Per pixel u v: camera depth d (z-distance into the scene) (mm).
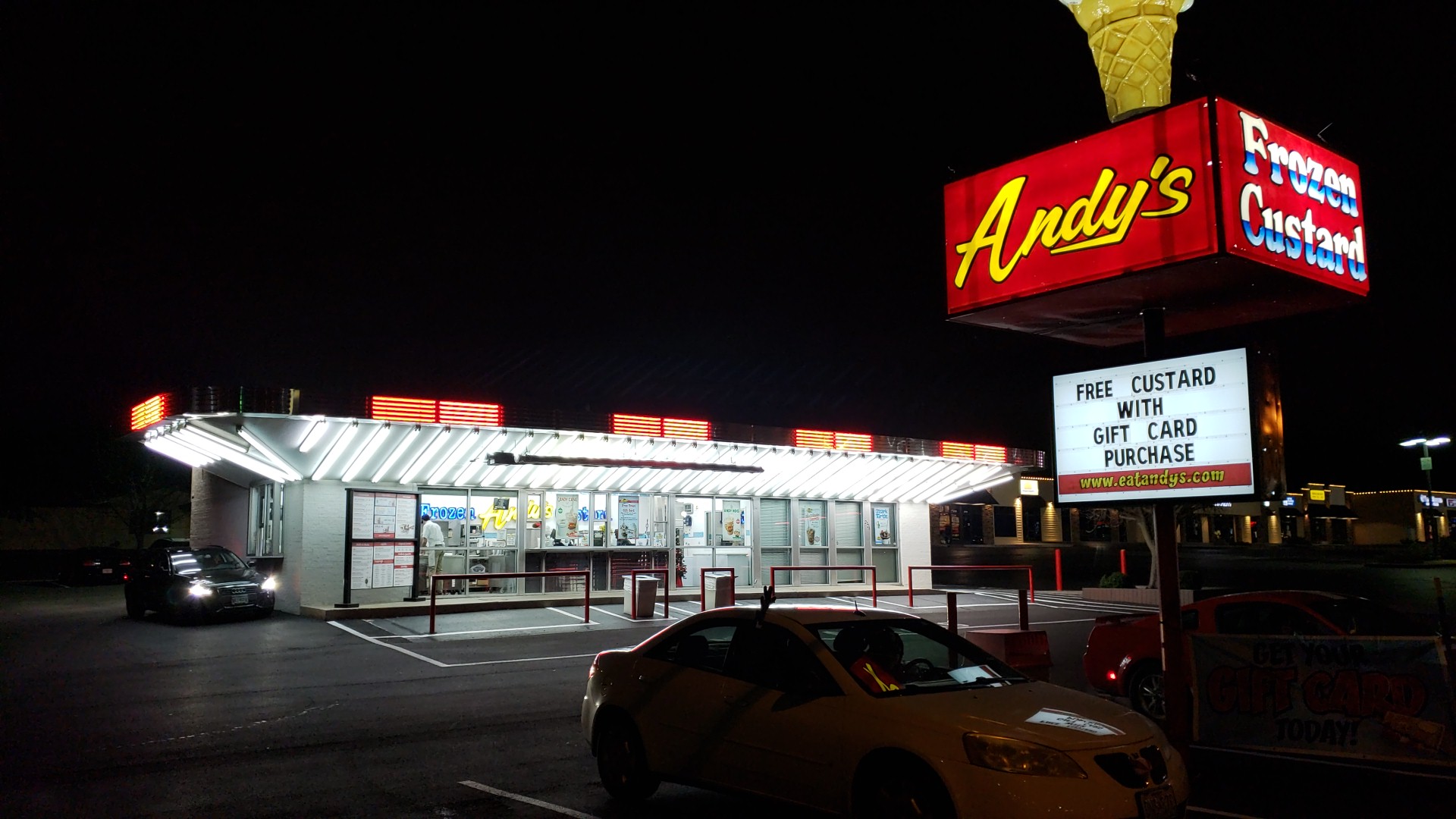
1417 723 7480
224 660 14016
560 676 12586
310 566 19125
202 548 19828
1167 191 7312
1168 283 7668
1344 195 8109
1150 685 9570
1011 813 4848
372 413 17234
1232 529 75062
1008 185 8539
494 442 19312
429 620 18297
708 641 6746
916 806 5133
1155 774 5285
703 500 24531
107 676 12609
